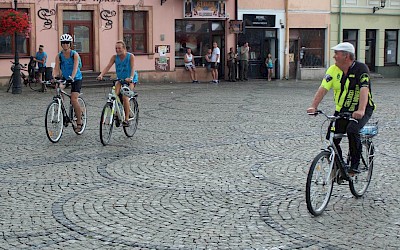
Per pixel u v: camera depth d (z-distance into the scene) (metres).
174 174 9.95
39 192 8.73
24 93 25.34
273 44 37.38
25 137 13.59
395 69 41.56
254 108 19.94
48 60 30.16
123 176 9.77
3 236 6.78
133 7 32.22
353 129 7.79
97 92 26.47
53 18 30.17
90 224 7.22
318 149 12.29
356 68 7.79
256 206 8.05
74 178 9.62
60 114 12.98
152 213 7.70
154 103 21.59
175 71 33.84
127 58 13.06
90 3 31.02
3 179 9.52
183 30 34.25
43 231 6.96
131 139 13.42
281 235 6.85
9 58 28.91
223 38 35.56
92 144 12.73
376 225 7.27
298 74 37.72
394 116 18.02
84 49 31.28
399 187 9.16
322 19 38.38
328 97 24.77
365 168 8.34
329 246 6.50
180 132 14.47
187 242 6.59
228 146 12.59
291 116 17.72
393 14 40.91
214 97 24.19
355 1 39.34
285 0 37.16
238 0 35.62
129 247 6.44
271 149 12.28
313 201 7.58
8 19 25.02
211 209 7.88
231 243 6.57
